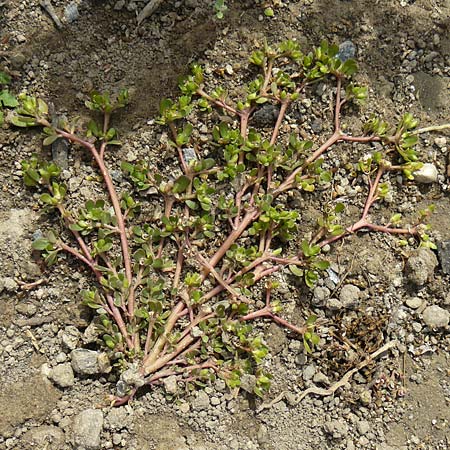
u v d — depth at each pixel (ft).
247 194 3.48
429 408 3.45
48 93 3.49
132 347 3.32
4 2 3.52
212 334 3.36
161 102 3.45
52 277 3.40
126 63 3.53
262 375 3.35
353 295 3.45
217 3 3.56
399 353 3.48
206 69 3.55
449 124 3.61
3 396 3.29
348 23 3.63
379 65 3.62
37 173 3.40
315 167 3.47
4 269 3.37
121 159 3.48
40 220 3.42
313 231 3.51
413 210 3.56
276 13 3.61
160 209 3.46
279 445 3.36
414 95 3.62
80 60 3.52
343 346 3.44
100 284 3.39
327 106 3.57
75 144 3.48
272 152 3.44
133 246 3.43
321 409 3.42
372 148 3.57
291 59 3.57
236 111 3.51
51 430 3.27
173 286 3.39
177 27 3.56
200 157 3.50
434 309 3.49
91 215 3.38
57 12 3.54
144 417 3.32
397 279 3.50
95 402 3.32
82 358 3.31
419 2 3.67
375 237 3.53
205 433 3.33
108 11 3.55
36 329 3.37
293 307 3.45
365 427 3.41
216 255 3.41
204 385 3.34
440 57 3.65
